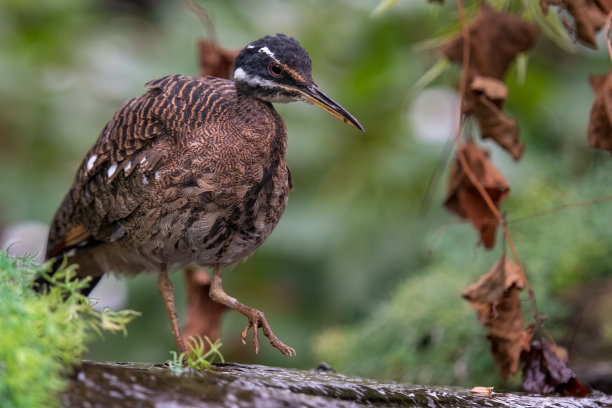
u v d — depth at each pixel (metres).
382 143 12.32
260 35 12.66
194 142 7.18
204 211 7.20
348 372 10.72
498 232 11.09
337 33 12.68
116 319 5.51
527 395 7.26
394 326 10.71
